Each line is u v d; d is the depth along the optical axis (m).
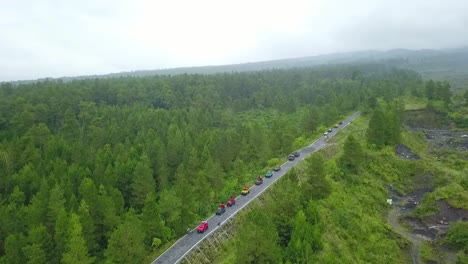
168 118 172.00
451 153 138.38
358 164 103.25
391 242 79.25
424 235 84.94
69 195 81.38
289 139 119.19
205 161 106.75
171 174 113.06
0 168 99.81
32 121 149.38
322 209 75.62
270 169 103.19
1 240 68.56
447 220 88.12
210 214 76.56
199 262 61.75
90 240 67.12
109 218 71.44
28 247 58.25
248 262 50.50
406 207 98.19
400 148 133.62
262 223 56.19
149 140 122.81
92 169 103.38
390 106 164.62
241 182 94.19
